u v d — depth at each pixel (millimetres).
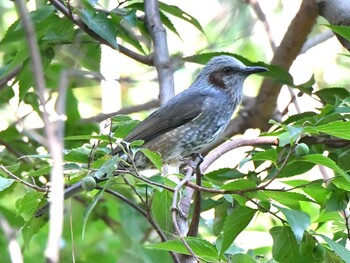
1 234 13703
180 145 12609
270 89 15320
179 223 9625
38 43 12539
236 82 13141
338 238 10086
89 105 18062
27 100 13812
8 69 12500
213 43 15656
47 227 14867
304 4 13852
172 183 8922
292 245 9445
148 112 18188
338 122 8195
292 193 8867
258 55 18594
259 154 8758
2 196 13430
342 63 18828
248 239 14125
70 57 13609
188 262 9422
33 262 14516
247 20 15898
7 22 17141
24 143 14281
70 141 14086
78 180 8891
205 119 12742
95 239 15000
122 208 13984
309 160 8617
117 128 9672
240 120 15727
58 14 12562
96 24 11602
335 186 9516
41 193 9039
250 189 8688
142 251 13766
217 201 11234
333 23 12352
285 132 9273
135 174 8469
